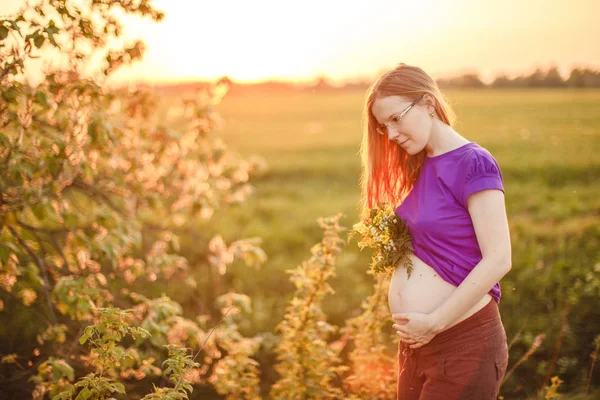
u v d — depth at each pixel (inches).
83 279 122.6
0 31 104.9
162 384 155.6
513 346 173.2
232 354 141.5
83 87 121.8
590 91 1797.5
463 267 79.4
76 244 141.7
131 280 158.2
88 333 88.2
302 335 125.0
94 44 128.3
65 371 115.3
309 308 126.7
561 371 154.8
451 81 2327.8
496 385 80.1
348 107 1941.4
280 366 130.2
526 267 234.2
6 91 109.9
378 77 86.7
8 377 151.7
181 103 182.9
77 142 129.3
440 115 83.6
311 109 1891.0
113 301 145.0
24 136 126.1
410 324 79.1
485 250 75.2
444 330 79.1
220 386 134.4
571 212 353.1
